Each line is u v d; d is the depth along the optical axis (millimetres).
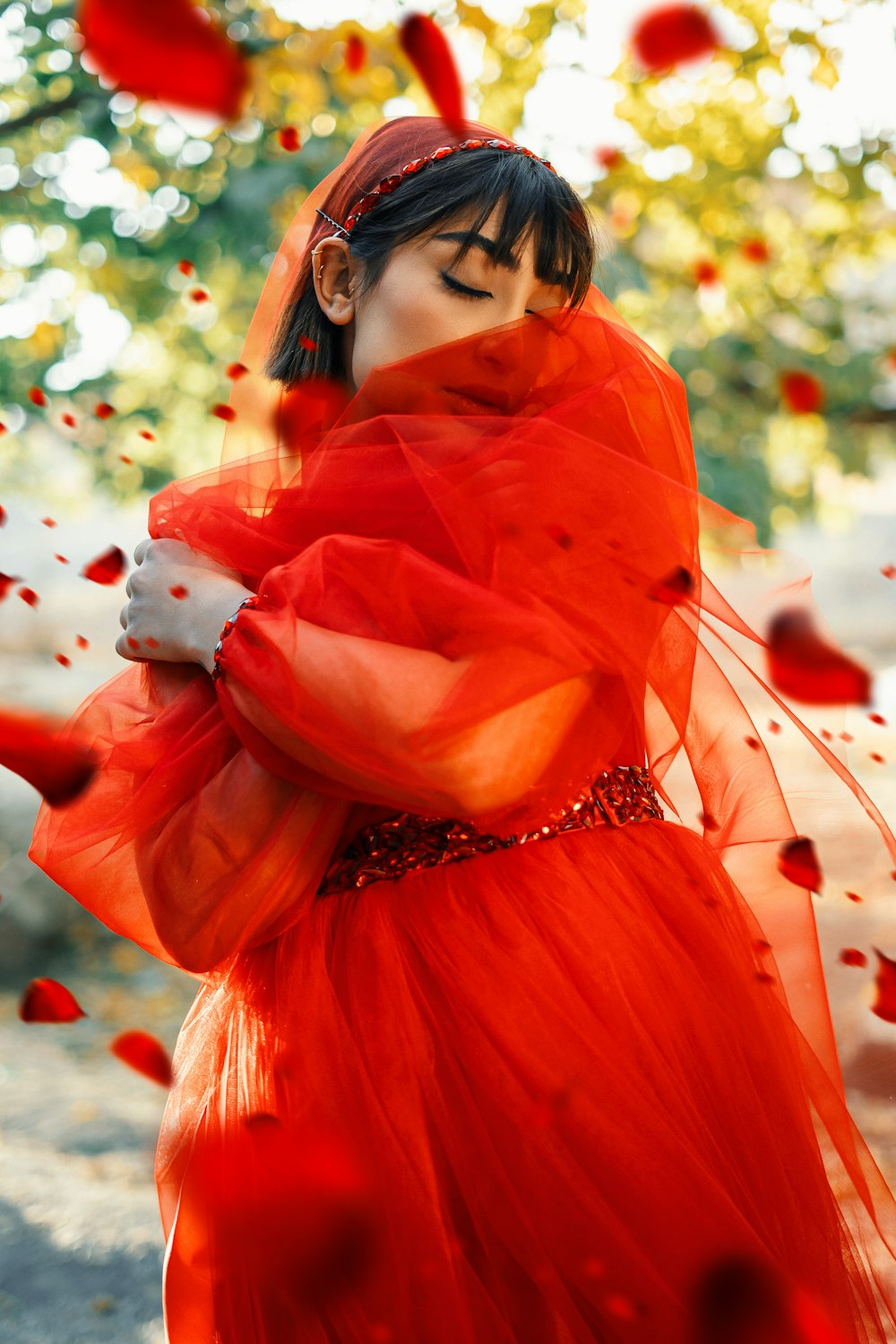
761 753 1526
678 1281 1166
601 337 1468
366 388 1411
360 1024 1256
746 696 1666
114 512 9938
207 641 1321
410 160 1471
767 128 5855
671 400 1508
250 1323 1283
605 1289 1180
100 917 1428
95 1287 2871
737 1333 1154
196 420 6820
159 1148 1434
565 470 1266
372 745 1174
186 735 1360
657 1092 1246
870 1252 1456
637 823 1410
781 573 1495
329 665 1182
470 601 1193
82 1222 3223
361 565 1244
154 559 1418
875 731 2652
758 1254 1179
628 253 6277
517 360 1402
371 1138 1217
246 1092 1317
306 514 1369
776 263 6809
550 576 1232
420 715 1166
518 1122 1208
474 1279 1213
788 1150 1335
